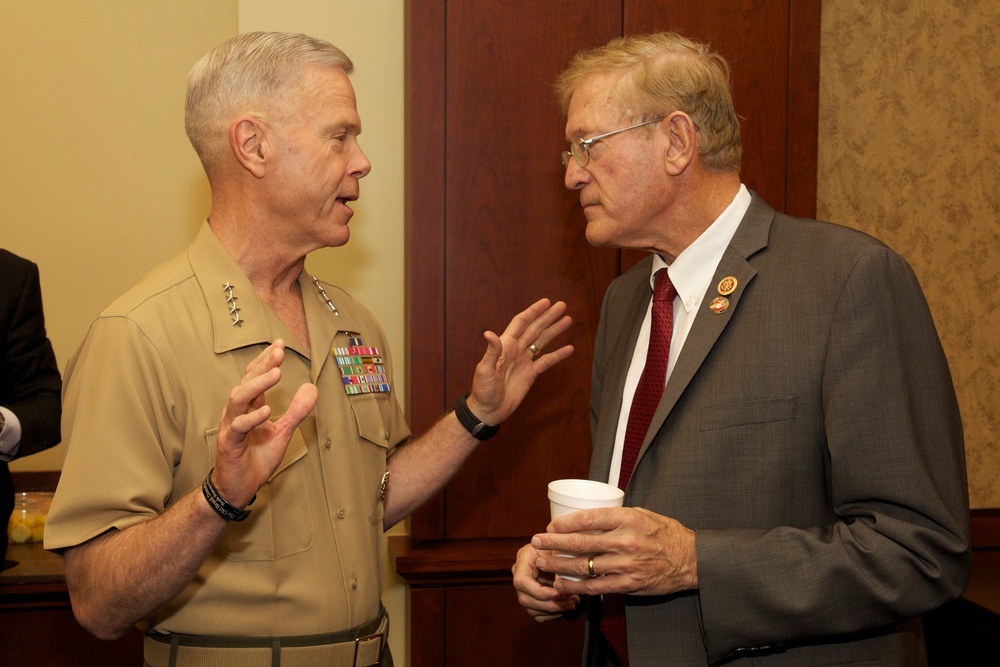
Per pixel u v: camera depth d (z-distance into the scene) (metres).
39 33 2.73
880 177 2.57
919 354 1.29
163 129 2.83
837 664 1.31
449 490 2.28
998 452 2.64
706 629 1.25
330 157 1.42
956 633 2.20
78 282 2.79
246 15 2.42
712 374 1.38
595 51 1.54
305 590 1.35
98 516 1.26
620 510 1.22
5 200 2.74
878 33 2.55
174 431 1.33
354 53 2.47
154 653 1.35
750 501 1.32
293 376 1.44
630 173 1.46
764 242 1.43
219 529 1.16
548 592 1.41
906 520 1.24
